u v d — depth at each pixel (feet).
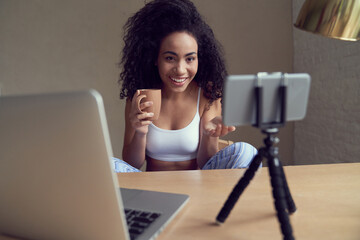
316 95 8.57
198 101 5.75
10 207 1.81
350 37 2.22
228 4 9.58
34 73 10.09
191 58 4.89
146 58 5.40
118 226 1.62
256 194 2.55
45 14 9.84
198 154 5.71
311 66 8.71
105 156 1.50
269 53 9.76
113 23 9.91
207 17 9.61
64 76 10.12
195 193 2.62
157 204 2.25
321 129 8.35
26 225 1.84
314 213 2.18
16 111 1.52
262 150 1.82
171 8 4.93
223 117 1.64
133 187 2.79
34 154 1.59
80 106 1.43
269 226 2.03
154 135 5.58
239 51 9.74
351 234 1.90
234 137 10.03
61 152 1.54
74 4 9.82
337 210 2.22
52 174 1.60
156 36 4.97
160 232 1.88
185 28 4.75
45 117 1.50
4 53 9.96
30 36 9.92
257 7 9.58
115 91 10.19
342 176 2.91
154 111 3.93
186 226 2.06
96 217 1.63
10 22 9.84
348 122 7.08
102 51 10.03
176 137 5.56
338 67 7.39
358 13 2.18
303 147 9.46
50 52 10.01
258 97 1.61
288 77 1.66
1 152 1.63
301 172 3.07
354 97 6.81
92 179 1.55
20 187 1.71
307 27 2.36
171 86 5.02
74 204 1.64
